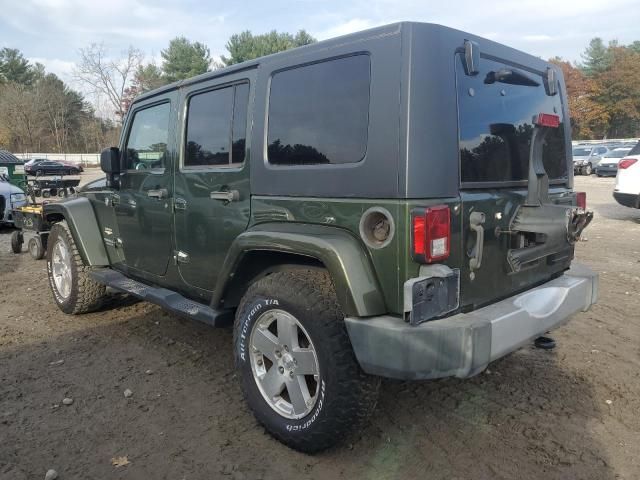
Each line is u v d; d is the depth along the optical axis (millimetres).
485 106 2924
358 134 2734
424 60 2551
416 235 2484
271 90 3219
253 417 3373
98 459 2939
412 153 2512
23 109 63750
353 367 2686
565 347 4414
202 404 3549
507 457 2912
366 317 2609
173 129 3979
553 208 2967
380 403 3523
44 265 8055
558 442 3047
